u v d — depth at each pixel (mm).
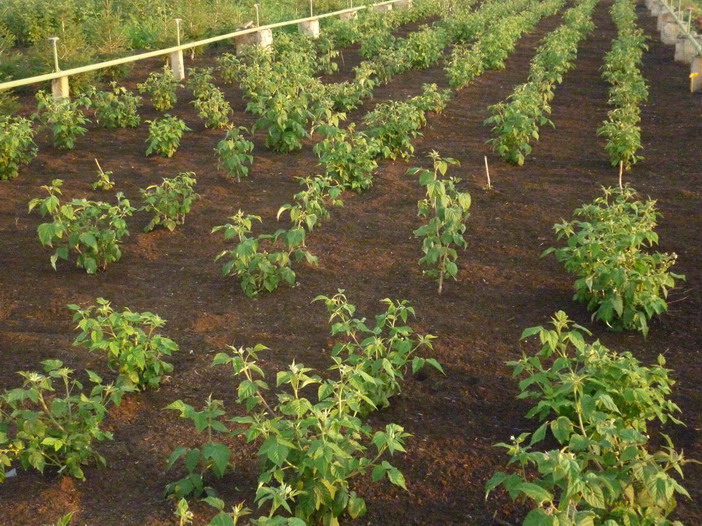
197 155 9734
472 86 13602
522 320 5477
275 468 3332
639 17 25562
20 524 3574
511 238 6977
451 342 5172
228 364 4953
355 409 3707
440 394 4594
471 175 8805
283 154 9695
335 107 11844
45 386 3820
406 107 9414
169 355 5023
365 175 8422
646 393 3670
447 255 6109
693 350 5012
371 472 3881
